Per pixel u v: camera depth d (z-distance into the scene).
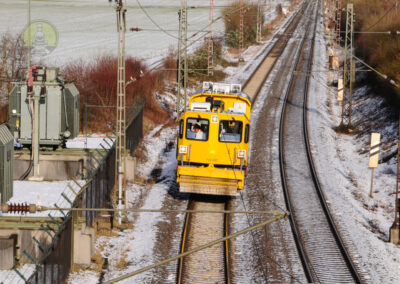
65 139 114.62
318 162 137.50
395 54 193.75
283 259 83.00
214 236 91.25
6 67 178.25
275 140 156.00
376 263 82.62
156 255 83.25
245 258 83.12
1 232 76.56
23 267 75.25
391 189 118.00
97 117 157.00
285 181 120.62
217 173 99.88
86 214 84.19
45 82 110.06
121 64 95.31
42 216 82.25
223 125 100.62
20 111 109.31
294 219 98.25
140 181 118.50
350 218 100.50
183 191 101.19
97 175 92.94
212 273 78.31
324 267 80.94
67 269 75.00
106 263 80.75
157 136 157.38
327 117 192.38
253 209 103.44
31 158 110.44
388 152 143.25
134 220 97.44
